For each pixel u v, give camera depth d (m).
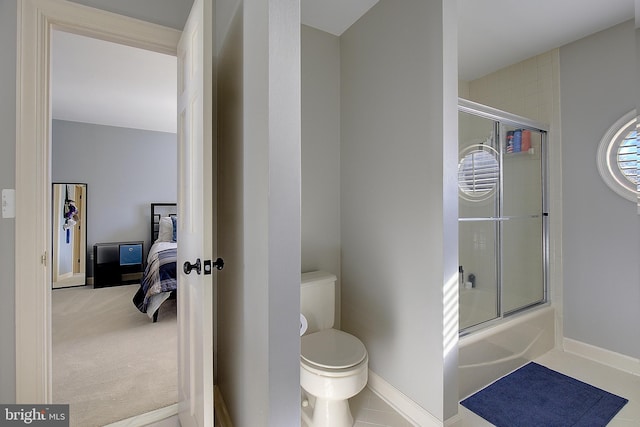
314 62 2.18
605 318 2.28
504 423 1.67
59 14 1.42
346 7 1.97
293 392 1.04
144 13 1.61
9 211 1.33
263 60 1.03
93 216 4.85
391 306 1.84
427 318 1.61
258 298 1.09
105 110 4.19
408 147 1.72
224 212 1.65
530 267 2.60
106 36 1.55
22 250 1.35
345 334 1.84
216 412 1.67
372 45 1.97
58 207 4.55
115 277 4.80
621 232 2.21
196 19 1.29
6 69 1.33
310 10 1.99
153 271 3.26
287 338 1.02
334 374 1.45
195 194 1.33
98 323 3.09
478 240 2.30
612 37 2.23
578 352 2.41
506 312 2.39
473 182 2.25
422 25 1.62
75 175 4.74
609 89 2.25
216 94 1.79
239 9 1.34
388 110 1.85
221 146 1.70
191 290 1.41
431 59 1.57
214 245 1.82
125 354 2.41
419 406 1.65
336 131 2.28
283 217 1.01
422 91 1.62
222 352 1.70
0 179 1.32
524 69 2.73
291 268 1.03
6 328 1.34
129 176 5.13
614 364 2.23
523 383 2.03
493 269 2.38
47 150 1.42
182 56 1.58
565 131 2.49
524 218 2.58
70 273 4.62
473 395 1.90
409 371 1.72
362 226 2.07
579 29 2.25
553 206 2.57
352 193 2.17
